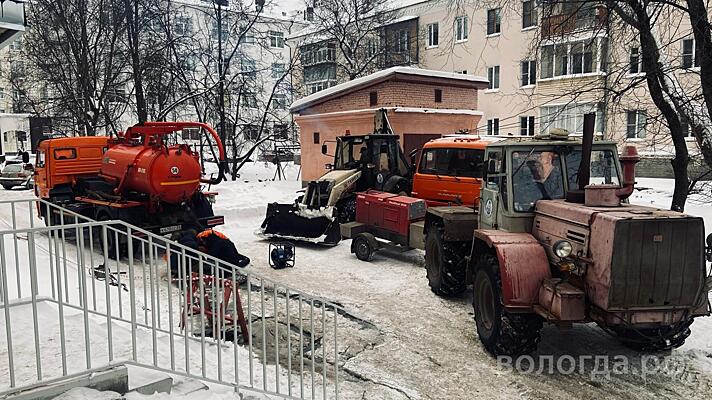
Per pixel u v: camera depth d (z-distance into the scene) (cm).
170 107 2131
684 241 462
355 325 666
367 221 1047
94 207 1124
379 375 521
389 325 667
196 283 618
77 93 2238
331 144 1912
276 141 2866
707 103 760
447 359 563
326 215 1142
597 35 828
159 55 2189
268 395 411
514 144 607
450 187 1075
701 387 491
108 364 343
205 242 712
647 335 511
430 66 3025
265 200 1677
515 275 526
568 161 609
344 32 2950
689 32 874
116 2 2119
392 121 1656
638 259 458
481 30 2736
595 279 475
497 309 555
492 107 2709
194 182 1048
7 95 4191
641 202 1364
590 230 486
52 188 1227
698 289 468
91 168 1268
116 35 2155
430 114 1730
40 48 2262
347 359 561
